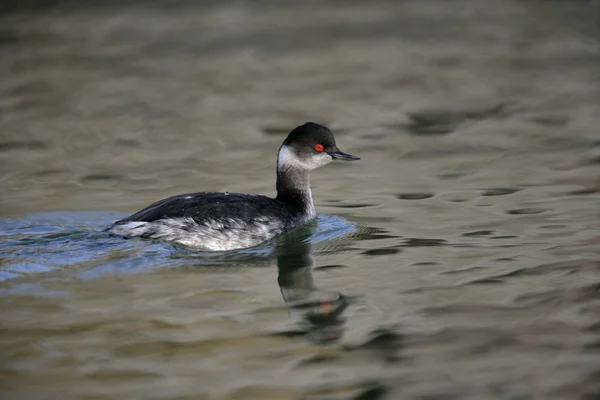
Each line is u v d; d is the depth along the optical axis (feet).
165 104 78.18
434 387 31.17
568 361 32.60
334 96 79.77
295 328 36.37
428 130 69.62
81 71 88.69
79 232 46.68
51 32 103.81
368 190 56.34
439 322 36.32
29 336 35.50
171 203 46.26
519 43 96.68
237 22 108.27
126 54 94.79
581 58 89.81
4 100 79.66
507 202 52.54
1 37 101.91
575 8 111.45
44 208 52.54
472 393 30.66
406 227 48.80
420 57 92.38
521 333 34.99
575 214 49.60
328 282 41.22
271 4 118.42
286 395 30.99
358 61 91.50
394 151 64.85
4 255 43.47
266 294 39.91
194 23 107.96
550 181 56.34
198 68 89.66
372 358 33.53
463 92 79.82
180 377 32.48
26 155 64.95
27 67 90.12
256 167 61.72
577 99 76.07
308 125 50.21
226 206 46.26
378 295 39.40
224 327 36.52
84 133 70.44
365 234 47.88
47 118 74.49
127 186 57.57
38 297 38.93
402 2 118.32
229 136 69.26
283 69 89.30
